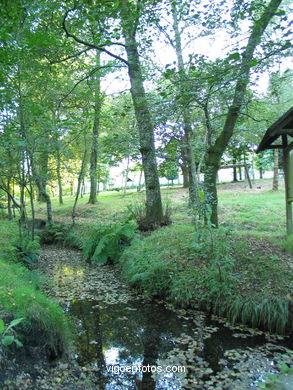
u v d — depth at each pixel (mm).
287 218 7215
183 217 11227
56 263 9383
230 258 6047
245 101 7914
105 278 7809
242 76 5531
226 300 5324
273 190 16531
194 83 5207
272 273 5520
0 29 5777
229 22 6180
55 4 5750
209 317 5379
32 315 3639
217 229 7715
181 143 11250
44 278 7535
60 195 21031
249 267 5809
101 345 4508
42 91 9805
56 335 3793
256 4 5699
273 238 6945
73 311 5785
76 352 4191
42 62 8859
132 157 12117
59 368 3471
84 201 20625
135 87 8797
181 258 6672
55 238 12109
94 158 16406
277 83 8781
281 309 4809
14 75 7863
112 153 10945
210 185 7898
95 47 7418
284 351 4293
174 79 5965
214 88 6633
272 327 4824
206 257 6375
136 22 5969
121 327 5125
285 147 7129
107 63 11219
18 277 5391
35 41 5797
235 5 5770
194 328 5047
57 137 10367
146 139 9625
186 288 5863
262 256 6051
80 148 15016
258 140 13508
